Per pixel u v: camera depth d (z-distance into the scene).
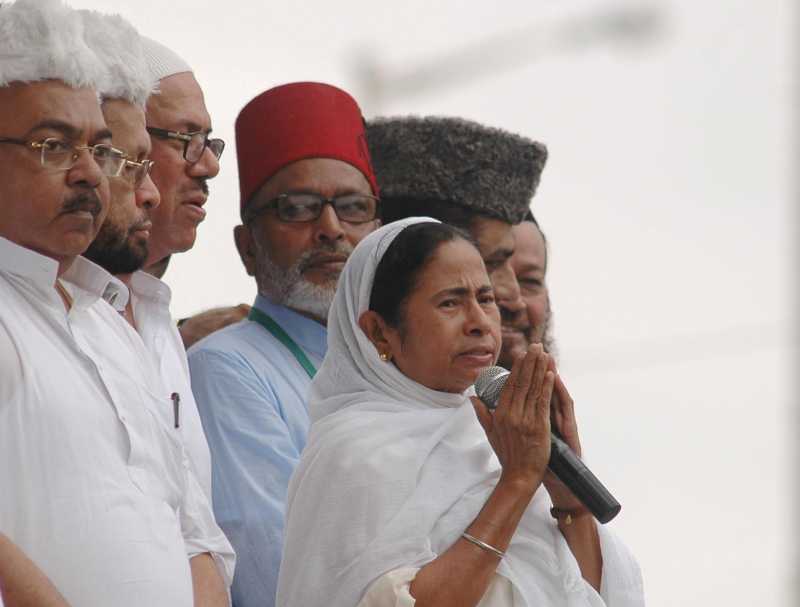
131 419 14.80
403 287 16.22
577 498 15.54
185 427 17.02
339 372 16.70
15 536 13.77
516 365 15.48
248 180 21.31
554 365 15.58
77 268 15.55
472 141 22.00
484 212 21.94
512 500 15.16
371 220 21.28
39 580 13.06
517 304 22.25
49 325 14.69
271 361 20.12
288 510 16.17
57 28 14.77
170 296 17.59
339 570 15.26
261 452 18.81
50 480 13.95
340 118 21.33
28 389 14.02
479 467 16.02
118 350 15.23
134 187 16.70
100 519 14.11
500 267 22.12
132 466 14.67
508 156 22.06
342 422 15.98
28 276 14.64
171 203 19.03
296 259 20.77
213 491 18.70
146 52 19.11
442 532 15.37
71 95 14.77
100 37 16.55
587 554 16.22
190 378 19.64
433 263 16.20
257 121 21.28
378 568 15.03
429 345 16.12
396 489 15.45
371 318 16.42
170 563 14.58
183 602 14.59
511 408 15.38
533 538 15.91
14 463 13.86
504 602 15.38
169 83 19.11
